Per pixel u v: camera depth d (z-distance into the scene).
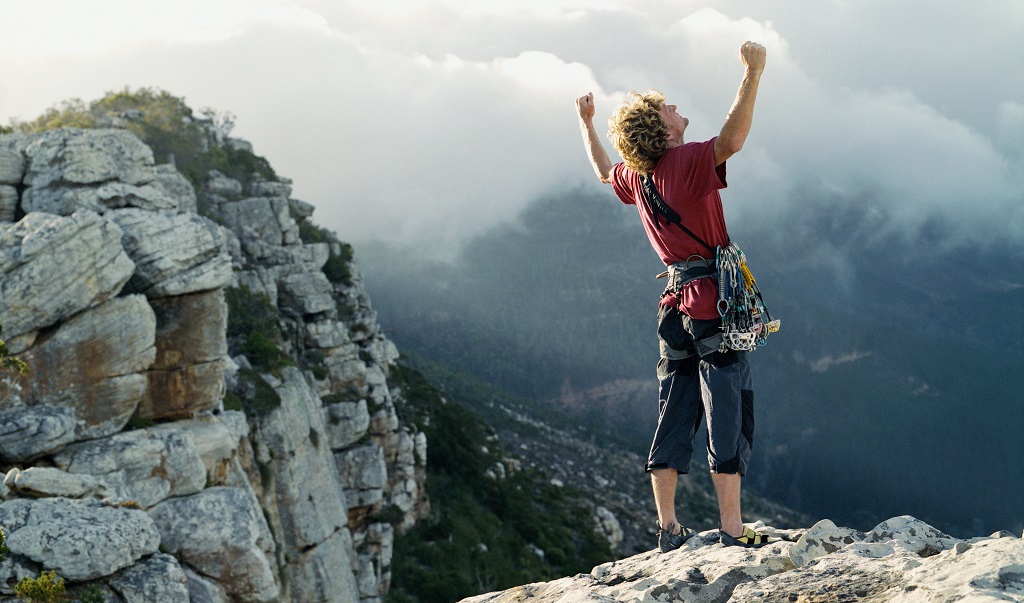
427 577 59.69
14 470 17.72
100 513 16.72
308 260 62.59
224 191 62.06
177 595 16.39
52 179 25.45
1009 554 2.83
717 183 4.37
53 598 13.95
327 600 39.84
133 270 23.83
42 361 22.00
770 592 3.52
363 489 54.44
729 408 4.57
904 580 3.14
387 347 79.62
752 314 4.52
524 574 65.81
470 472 85.69
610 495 138.25
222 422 26.58
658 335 4.89
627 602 4.06
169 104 69.25
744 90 4.16
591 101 5.45
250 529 22.69
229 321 47.25
